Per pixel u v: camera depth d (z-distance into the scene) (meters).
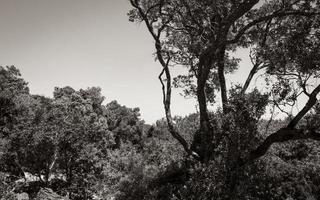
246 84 19.72
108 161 33.28
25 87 95.12
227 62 24.19
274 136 14.96
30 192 27.12
